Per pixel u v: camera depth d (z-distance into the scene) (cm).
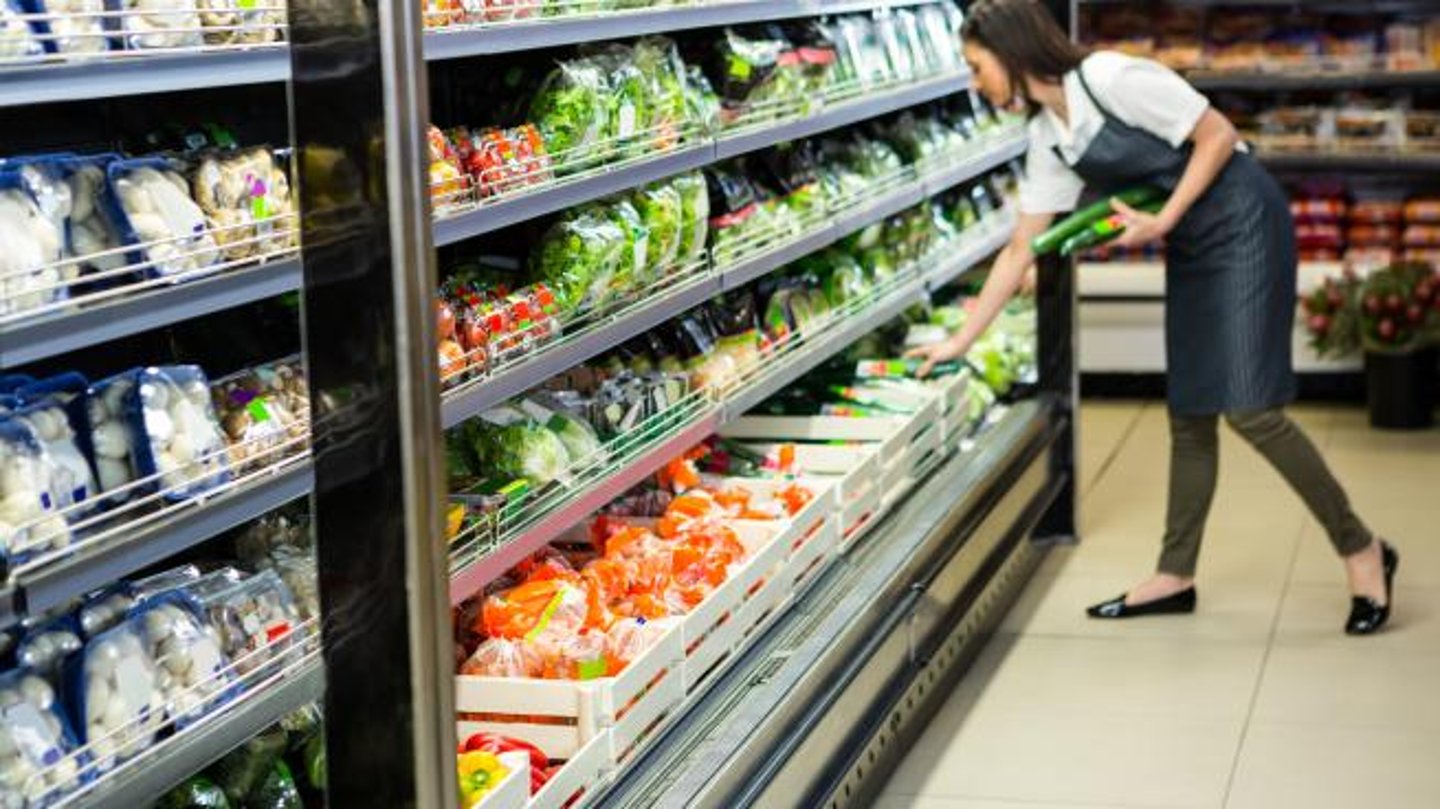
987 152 611
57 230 208
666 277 371
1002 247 646
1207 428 520
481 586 280
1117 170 494
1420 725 442
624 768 294
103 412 220
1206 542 610
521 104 344
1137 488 688
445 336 285
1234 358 496
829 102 464
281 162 255
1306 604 541
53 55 197
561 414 342
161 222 221
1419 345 752
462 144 297
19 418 205
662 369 398
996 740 439
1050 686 476
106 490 218
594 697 284
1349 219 826
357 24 210
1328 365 796
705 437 412
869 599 389
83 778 204
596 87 343
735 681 339
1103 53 491
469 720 289
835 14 497
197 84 213
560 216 338
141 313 206
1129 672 486
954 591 460
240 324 289
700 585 341
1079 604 548
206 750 213
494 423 326
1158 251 840
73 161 216
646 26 343
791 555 382
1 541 191
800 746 328
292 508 289
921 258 561
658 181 371
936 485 486
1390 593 522
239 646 241
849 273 503
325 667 224
